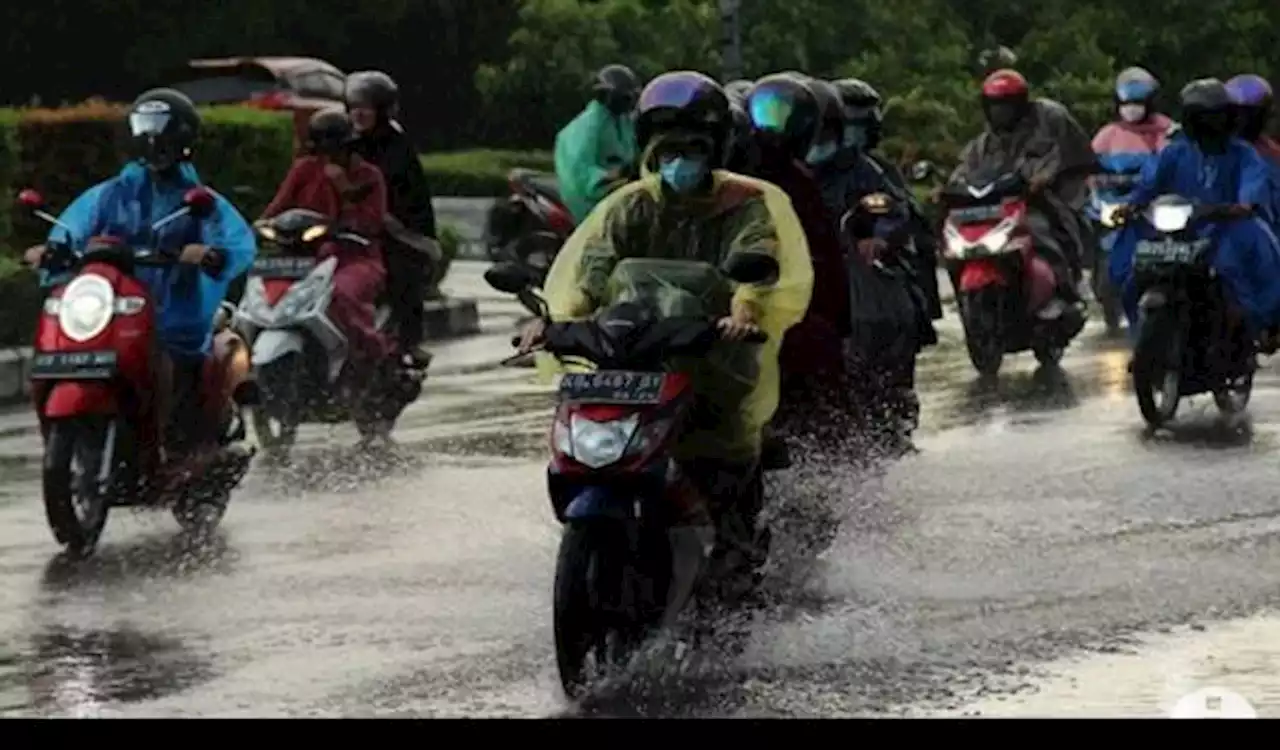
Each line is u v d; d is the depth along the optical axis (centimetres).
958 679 1563
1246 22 8244
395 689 1555
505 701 1522
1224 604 1781
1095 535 2062
